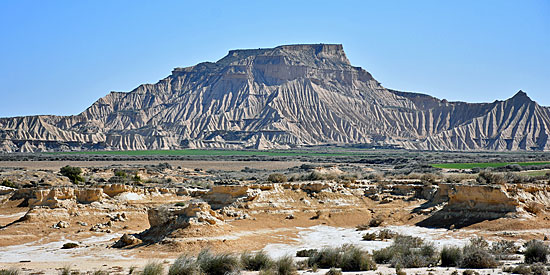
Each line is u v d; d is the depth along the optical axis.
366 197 77.38
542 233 54.16
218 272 40.53
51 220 62.94
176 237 51.25
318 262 43.72
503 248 48.00
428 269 40.38
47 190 67.69
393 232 59.00
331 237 58.22
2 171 121.56
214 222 54.28
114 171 125.69
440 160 187.12
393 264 42.75
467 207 62.56
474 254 42.22
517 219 57.84
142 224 64.69
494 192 60.88
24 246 54.38
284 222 65.81
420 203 73.31
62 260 46.94
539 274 37.41
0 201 77.19
